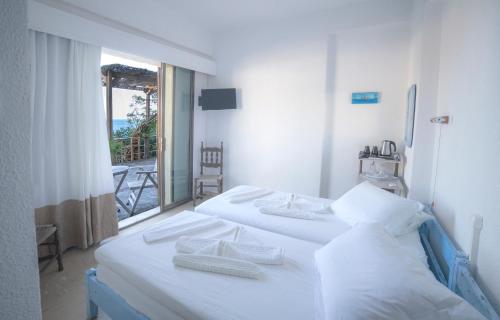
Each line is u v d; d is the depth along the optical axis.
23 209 0.41
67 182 2.59
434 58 2.36
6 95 0.38
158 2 3.31
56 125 2.44
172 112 3.92
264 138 4.09
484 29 1.30
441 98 2.19
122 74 6.26
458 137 1.63
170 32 3.52
